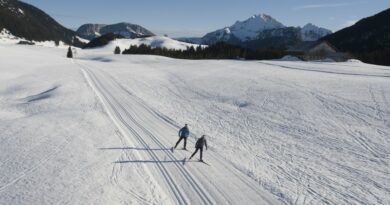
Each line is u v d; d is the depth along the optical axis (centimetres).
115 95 3541
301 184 1491
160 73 5178
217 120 2611
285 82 3844
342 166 1695
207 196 1341
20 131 2117
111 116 2631
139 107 3031
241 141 2092
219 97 3409
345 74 4453
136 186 1398
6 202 1247
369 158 1791
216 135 2216
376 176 1577
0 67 5081
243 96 3347
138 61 7950
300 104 2905
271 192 1405
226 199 1325
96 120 2444
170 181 1465
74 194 1309
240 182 1488
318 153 1877
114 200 1277
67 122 2355
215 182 1474
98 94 3534
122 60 8425
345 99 2948
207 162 1709
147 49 14462
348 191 1430
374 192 1422
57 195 1300
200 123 2525
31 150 1775
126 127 2323
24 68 5259
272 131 2297
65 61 7231
